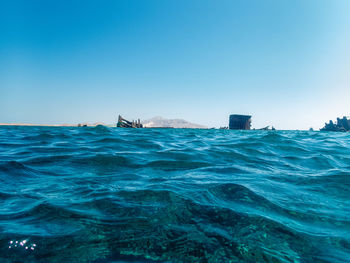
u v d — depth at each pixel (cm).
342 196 386
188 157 768
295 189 420
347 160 825
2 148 927
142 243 226
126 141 1262
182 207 312
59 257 200
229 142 1339
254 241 234
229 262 201
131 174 525
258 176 520
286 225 271
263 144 1223
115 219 274
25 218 272
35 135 1566
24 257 197
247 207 319
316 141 1595
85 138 1405
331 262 204
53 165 610
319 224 279
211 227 260
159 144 1178
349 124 7325
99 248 216
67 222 264
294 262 203
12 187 409
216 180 466
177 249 218
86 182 448
